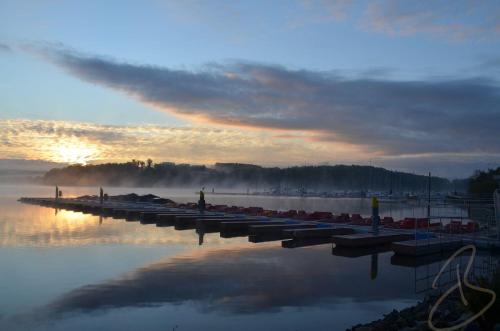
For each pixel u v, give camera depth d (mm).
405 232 28484
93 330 11570
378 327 10992
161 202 64875
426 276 18188
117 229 34688
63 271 18375
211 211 46500
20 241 27172
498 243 23344
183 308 13453
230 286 16188
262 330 11680
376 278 17859
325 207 90750
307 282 17062
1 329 11625
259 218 37875
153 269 18938
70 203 62938
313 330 11703
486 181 75875
